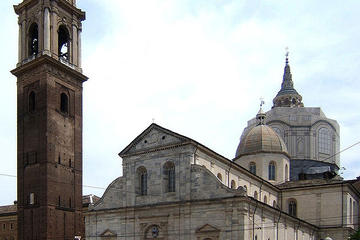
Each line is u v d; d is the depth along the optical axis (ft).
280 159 265.54
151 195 185.88
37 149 219.20
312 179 264.31
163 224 178.70
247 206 164.25
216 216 166.81
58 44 244.42
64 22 243.81
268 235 179.22
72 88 239.50
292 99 361.92
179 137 182.09
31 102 229.04
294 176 306.35
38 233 208.33
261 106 291.17
